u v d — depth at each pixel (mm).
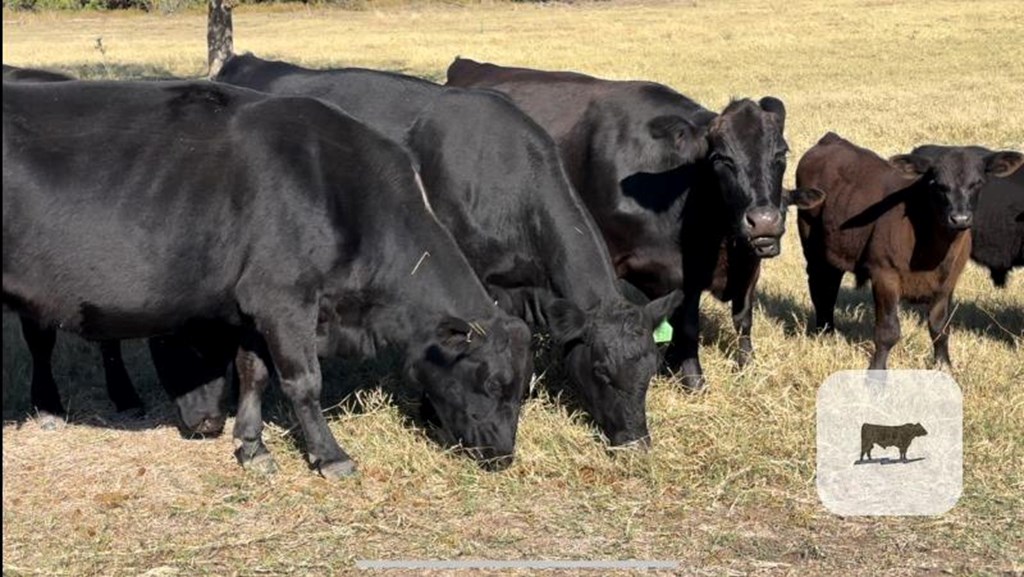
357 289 6754
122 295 6504
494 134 7594
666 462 6863
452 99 7871
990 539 6195
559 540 6145
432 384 6789
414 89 8250
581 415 7398
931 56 32469
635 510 6445
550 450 6980
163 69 30375
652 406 7566
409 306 6762
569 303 6805
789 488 6762
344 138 6770
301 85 8836
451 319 6383
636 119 8219
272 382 8172
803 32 39938
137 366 8805
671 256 8125
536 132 7586
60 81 6992
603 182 8234
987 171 8016
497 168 7508
